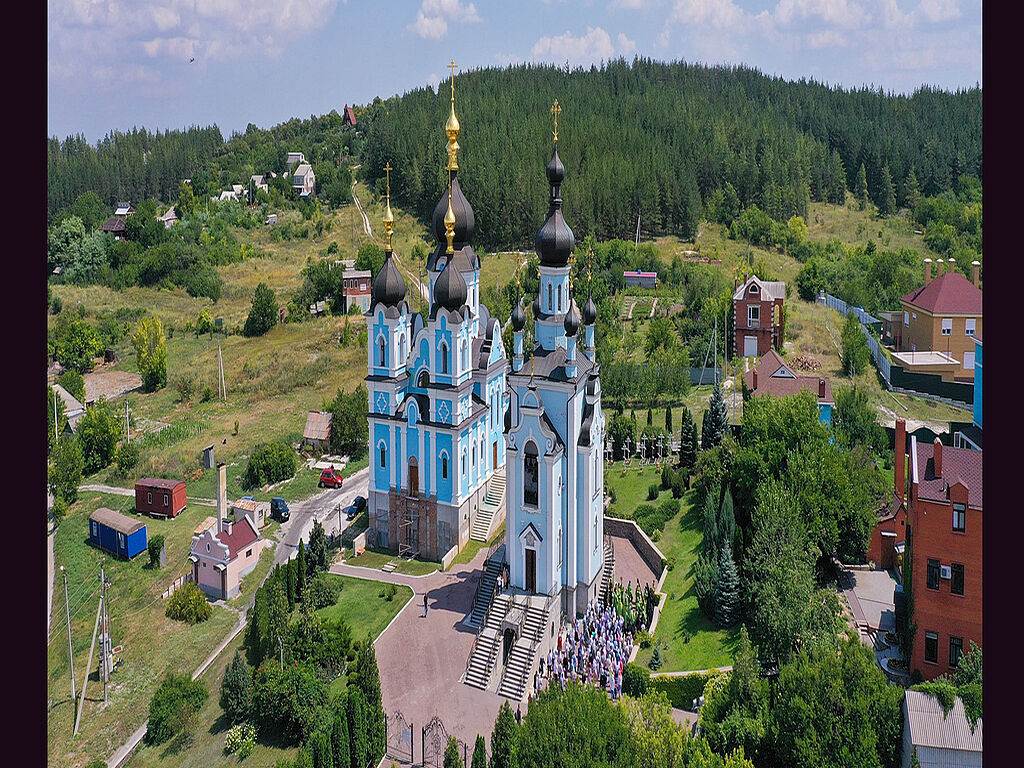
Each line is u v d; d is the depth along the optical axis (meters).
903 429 73.38
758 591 63.75
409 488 84.44
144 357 144.25
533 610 68.00
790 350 134.12
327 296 184.38
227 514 96.69
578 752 44.47
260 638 67.12
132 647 74.44
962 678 51.97
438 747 57.69
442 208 88.50
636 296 176.12
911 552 59.12
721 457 89.00
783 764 49.41
